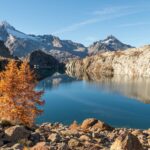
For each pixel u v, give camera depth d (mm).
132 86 155500
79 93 121438
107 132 23953
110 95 114250
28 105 33625
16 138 14609
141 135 22672
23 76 33531
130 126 58594
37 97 34469
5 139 14344
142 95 113562
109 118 67062
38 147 13086
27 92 33625
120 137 13570
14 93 33031
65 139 16109
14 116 32344
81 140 17016
